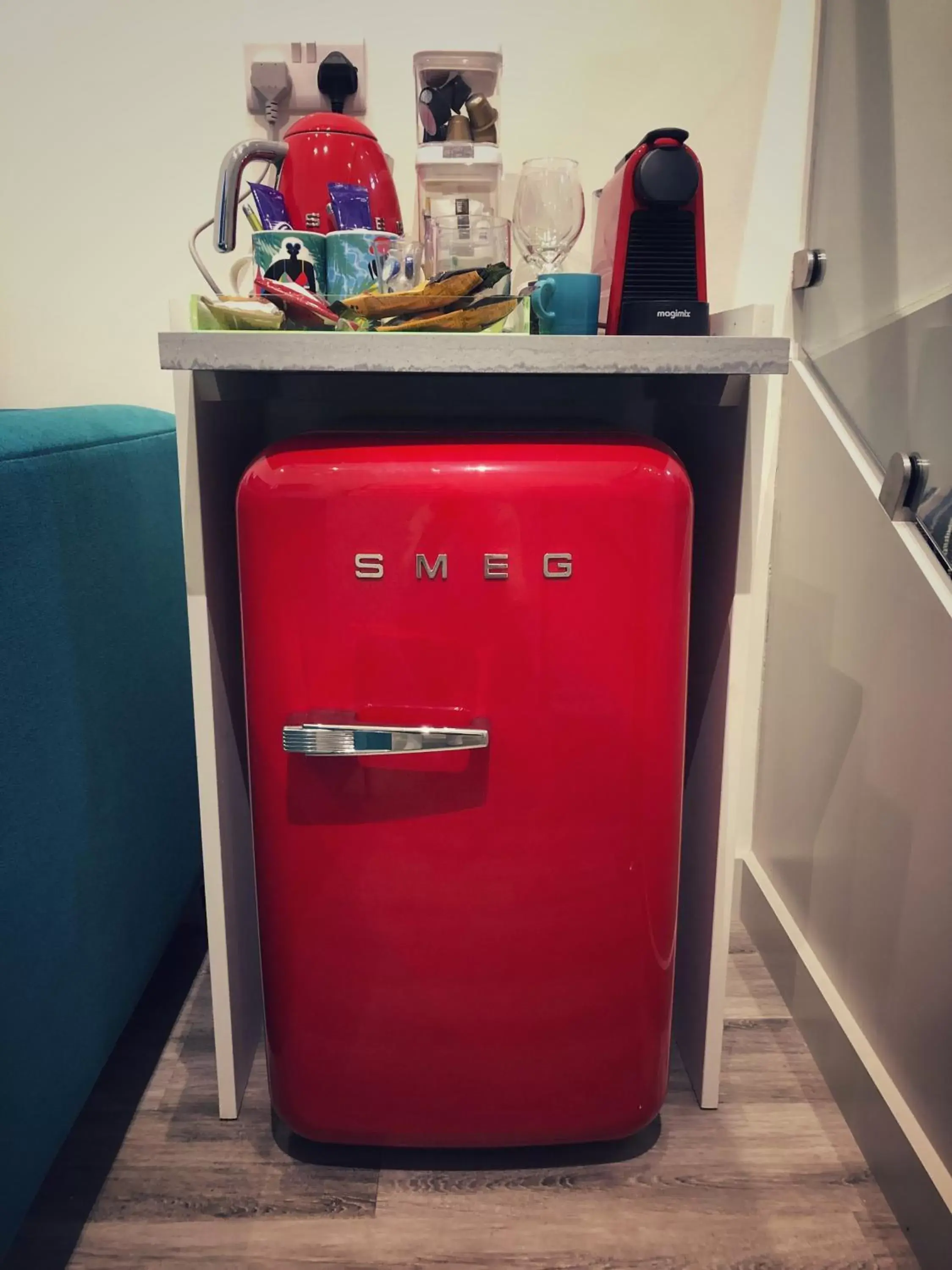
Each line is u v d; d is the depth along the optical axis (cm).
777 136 130
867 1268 92
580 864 93
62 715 91
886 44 107
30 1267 92
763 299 135
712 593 105
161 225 132
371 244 106
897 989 101
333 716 89
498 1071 98
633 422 123
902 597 100
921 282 99
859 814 111
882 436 109
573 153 131
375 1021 97
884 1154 100
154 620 120
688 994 118
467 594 86
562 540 85
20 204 131
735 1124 110
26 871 83
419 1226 97
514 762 90
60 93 128
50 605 89
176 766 129
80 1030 95
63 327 136
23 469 84
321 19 125
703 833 110
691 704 114
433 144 115
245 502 86
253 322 94
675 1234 96
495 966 95
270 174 129
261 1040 127
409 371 83
